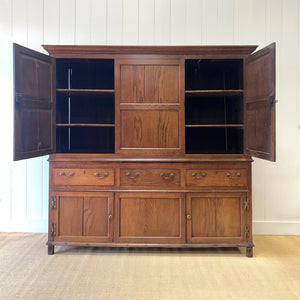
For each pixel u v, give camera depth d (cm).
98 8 309
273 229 309
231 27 308
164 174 254
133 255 257
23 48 221
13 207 314
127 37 310
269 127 210
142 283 208
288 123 307
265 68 217
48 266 234
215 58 256
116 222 254
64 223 256
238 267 234
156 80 256
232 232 254
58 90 259
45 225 313
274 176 309
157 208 255
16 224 313
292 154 308
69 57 257
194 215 254
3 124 312
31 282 208
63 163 255
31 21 309
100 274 221
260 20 306
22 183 313
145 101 256
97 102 304
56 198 256
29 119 228
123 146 257
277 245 281
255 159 309
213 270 228
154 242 254
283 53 305
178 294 194
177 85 256
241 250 269
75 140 305
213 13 308
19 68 217
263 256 255
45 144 247
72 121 304
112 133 304
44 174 313
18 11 309
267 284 206
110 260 246
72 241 256
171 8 309
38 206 314
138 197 254
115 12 309
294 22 304
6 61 310
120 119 257
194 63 276
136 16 309
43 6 309
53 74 255
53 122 257
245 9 307
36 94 236
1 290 197
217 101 303
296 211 309
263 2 305
